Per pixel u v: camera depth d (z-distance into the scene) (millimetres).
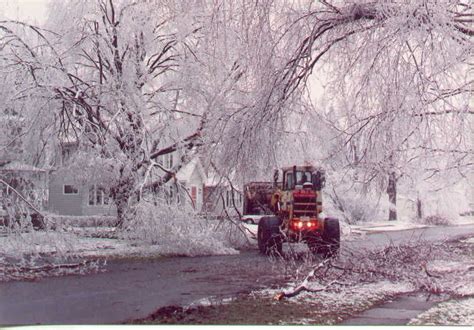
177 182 18547
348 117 10586
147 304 9555
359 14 10078
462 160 11461
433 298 9820
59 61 16453
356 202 29328
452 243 18969
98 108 17453
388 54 9562
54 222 14602
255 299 9875
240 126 11711
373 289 10680
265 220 17141
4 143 16609
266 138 11336
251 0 10500
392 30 9344
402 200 36094
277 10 10719
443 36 9055
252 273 13273
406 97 9570
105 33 18594
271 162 11664
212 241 17453
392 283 11367
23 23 16500
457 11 9805
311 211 16125
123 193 18266
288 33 10688
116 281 12133
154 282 12008
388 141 10172
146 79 18844
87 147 18078
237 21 10719
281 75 10648
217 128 13047
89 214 27938
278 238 16766
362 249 15461
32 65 15797
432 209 35406
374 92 9977
